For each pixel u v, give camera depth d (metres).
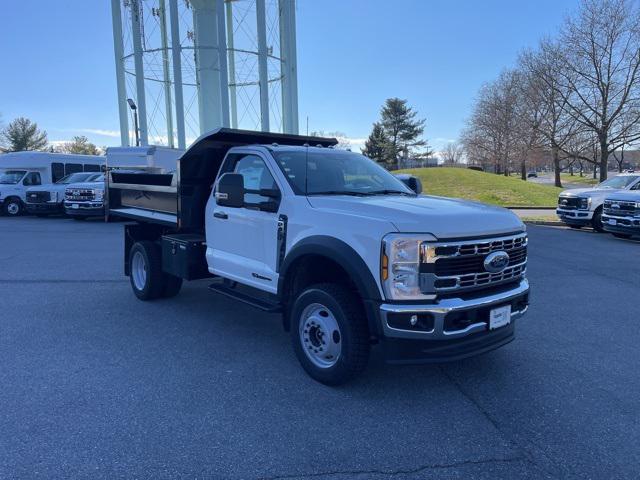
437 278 3.73
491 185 32.84
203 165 6.22
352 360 4.02
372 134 84.75
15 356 4.90
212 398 4.02
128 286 8.04
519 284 4.36
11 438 3.36
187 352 5.07
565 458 3.21
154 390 4.15
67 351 5.05
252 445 3.32
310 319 4.37
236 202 4.77
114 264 9.90
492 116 54.88
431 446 3.34
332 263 4.35
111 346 5.23
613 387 4.32
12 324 5.96
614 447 3.35
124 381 4.32
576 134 35.38
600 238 14.62
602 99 31.08
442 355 3.82
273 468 3.07
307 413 3.78
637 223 12.96
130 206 7.66
